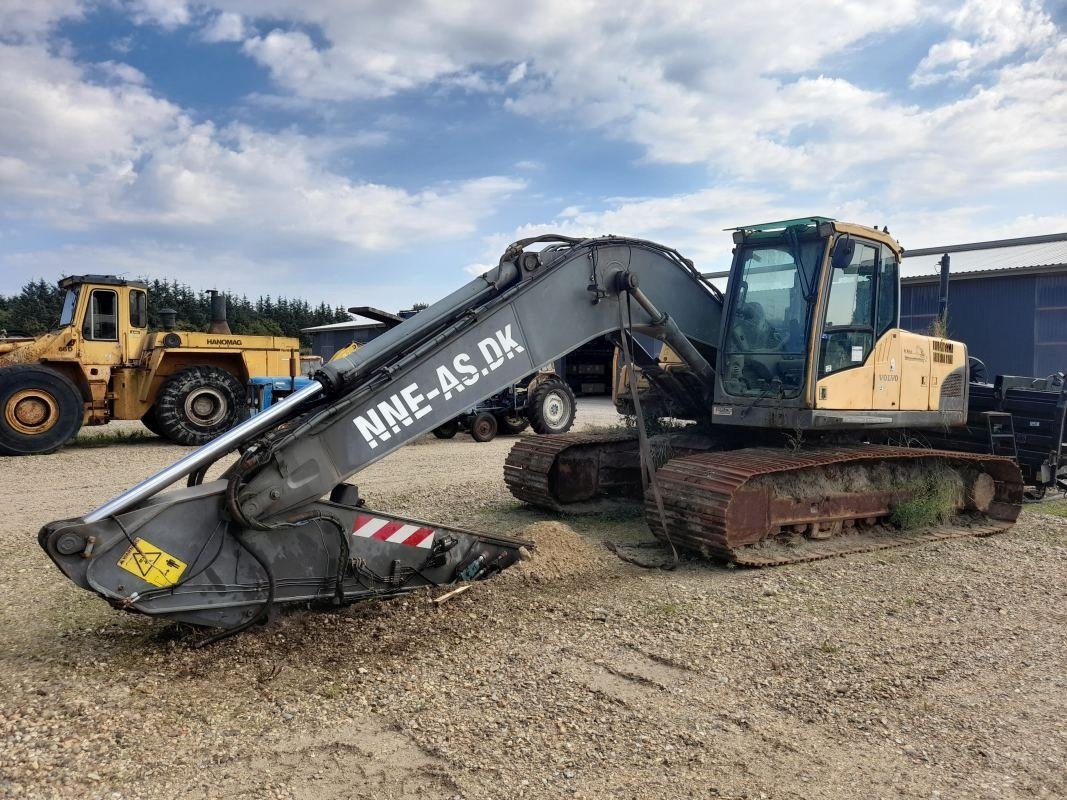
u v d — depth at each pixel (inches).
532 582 233.6
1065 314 871.1
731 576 252.4
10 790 124.7
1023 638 204.5
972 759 141.4
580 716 153.6
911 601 232.5
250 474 182.2
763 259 301.1
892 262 316.2
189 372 587.2
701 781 131.3
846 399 293.0
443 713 153.6
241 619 185.8
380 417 203.0
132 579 169.6
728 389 303.7
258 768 133.6
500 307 230.4
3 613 212.2
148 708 154.6
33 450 524.4
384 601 208.2
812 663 183.0
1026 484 430.0
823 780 132.9
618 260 269.1
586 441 343.9
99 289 573.6
